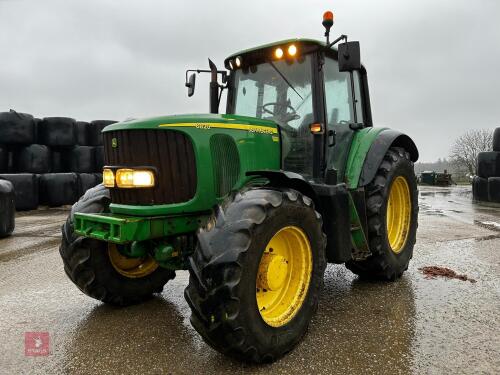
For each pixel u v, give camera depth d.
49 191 10.90
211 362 2.39
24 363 2.38
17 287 3.91
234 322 2.18
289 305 2.62
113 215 2.74
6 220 6.71
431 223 7.84
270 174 2.68
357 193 3.60
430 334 2.69
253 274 2.29
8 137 10.55
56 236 6.81
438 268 4.32
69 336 2.76
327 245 3.06
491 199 12.44
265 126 3.19
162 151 2.70
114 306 3.35
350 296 3.49
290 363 2.36
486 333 2.69
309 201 2.75
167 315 3.15
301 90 3.46
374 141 3.86
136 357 2.45
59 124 11.27
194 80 4.00
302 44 3.39
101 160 12.09
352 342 2.60
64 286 3.93
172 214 2.72
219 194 2.84
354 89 4.10
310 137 3.41
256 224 2.32
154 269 3.53
